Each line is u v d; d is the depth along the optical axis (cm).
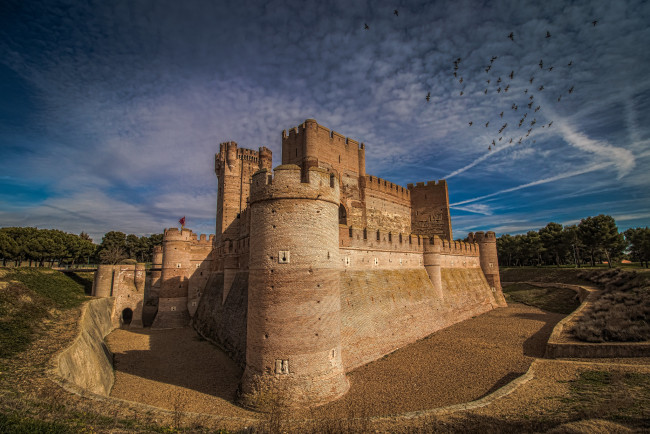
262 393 1902
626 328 2716
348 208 4472
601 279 5469
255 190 2208
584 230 7388
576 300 5134
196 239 5400
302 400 1888
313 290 2042
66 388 1534
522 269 8012
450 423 1463
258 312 2039
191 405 1989
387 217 5247
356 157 4731
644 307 3112
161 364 2898
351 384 2259
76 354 2094
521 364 2533
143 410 1458
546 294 5950
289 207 2092
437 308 3947
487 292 5375
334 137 4400
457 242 5138
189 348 3475
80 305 3544
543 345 3042
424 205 5928
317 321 2027
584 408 1520
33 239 7488
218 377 2517
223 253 4453
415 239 4078
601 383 1852
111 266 5038
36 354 1927
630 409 1452
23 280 3597
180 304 4991
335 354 2105
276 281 2020
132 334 4325
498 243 10694
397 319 3244
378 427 1452
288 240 2058
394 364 2677
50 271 4778
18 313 2517
